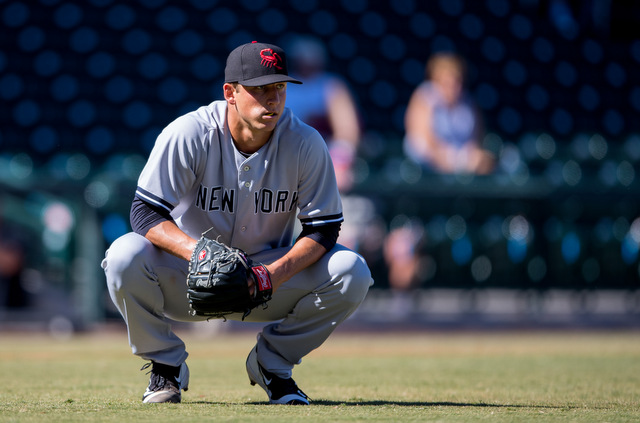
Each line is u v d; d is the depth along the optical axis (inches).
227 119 360.5
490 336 1131.3
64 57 1501.0
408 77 1657.2
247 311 337.7
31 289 1044.5
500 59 1712.6
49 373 568.4
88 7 1556.3
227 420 282.2
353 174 1171.3
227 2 1632.6
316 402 377.1
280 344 368.8
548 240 1232.2
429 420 289.9
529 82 1711.4
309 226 362.6
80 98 1471.5
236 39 1609.3
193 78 1551.4
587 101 1731.1
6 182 1038.4
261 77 334.0
